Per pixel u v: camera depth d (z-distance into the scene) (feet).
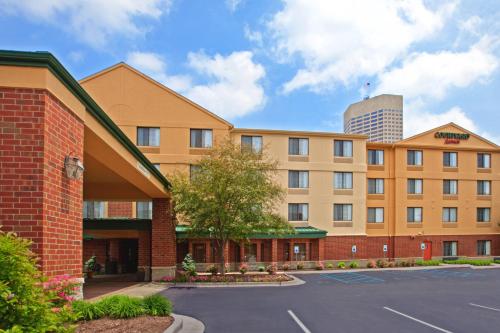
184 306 47.42
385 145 121.90
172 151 97.30
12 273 15.99
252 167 74.95
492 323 39.32
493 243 128.88
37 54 22.94
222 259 77.36
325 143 112.68
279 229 79.92
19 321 15.97
